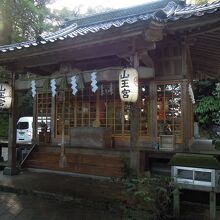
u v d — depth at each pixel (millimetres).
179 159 5164
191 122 10031
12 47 7574
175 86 8492
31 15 20094
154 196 4918
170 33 7344
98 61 9039
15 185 7336
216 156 6844
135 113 6434
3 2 18891
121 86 6145
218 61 10672
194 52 9492
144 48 6227
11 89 8562
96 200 5895
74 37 6223
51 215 5578
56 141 10812
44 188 7004
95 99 10148
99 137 9039
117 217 5383
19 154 10344
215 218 4836
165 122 8562
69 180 7906
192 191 6000
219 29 6996
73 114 10570
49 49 6930
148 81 8859
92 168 8383
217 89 16766
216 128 18062
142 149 7953
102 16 12539
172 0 10992
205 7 8023
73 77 7195
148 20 5270
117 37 5945
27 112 23062
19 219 5430
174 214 5094
